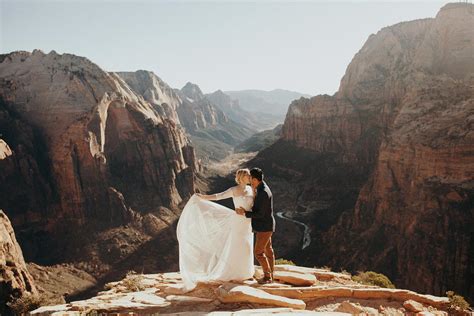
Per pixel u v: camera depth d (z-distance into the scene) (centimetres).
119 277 8769
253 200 971
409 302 1009
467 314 1017
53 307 940
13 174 10369
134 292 1088
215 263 1013
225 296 910
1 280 4419
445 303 1045
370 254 7500
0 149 10212
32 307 3153
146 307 911
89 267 9069
